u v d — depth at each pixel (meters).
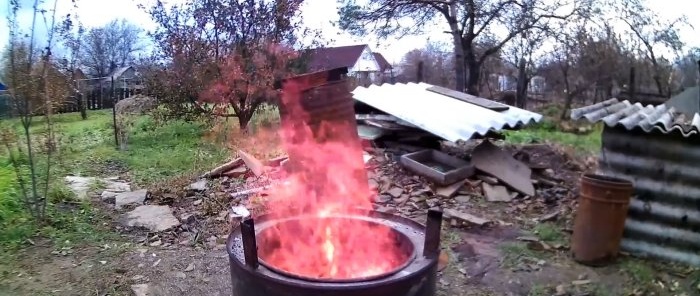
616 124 4.03
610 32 14.28
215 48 9.70
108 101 16.22
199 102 9.84
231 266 2.10
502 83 18.95
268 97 9.52
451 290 3.50
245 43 9.74
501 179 5.81
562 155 7.74
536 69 16.28
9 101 5.12
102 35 25.08
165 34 9.82
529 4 13.45
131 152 7.96
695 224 3.88
